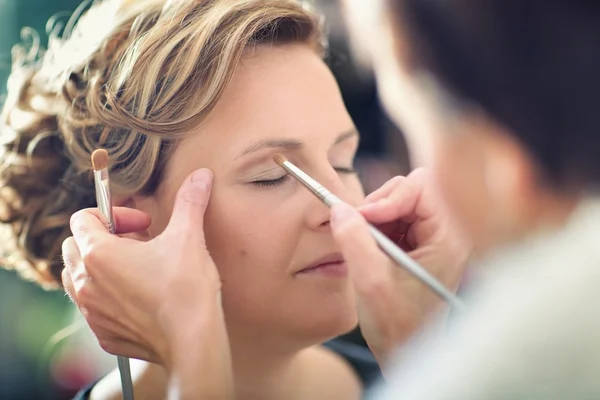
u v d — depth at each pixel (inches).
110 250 23.7
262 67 28.1
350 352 36.4
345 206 23.3
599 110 14.8
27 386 45.2
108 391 32.2
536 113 15.0
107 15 31.7
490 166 16.3
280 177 28.0
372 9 16.6
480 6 14.9
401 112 18.3
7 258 35.8
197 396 22.6
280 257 28.1
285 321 29.1
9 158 32.9
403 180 28.0
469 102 15.6
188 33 27.7
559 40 14.6
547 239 15.9
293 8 28.9
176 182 28.3
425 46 15.7
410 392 16.1
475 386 14.6
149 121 27.8
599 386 14.0
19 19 47.8
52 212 32.7
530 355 14.5
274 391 32.0
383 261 22.1
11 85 34.7
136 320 23.8
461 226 17.4
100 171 25.6
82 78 30.4
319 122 28.4
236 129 27.5
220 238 27.9
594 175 15.2
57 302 47.2
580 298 14.6
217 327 23.4
